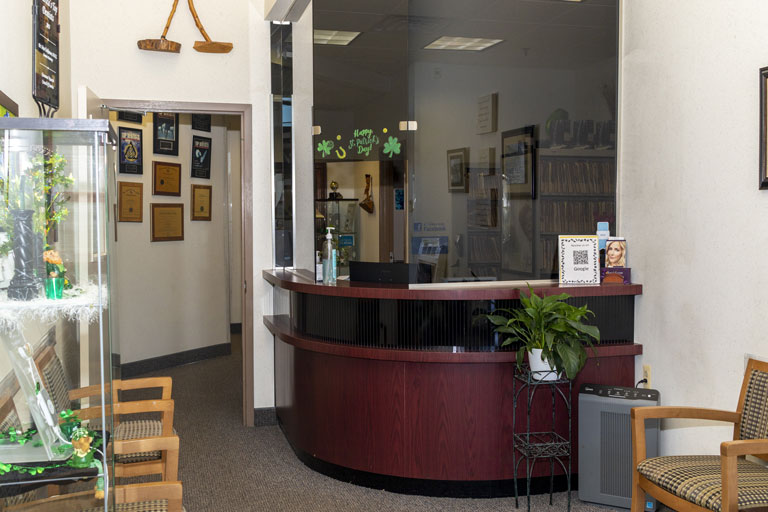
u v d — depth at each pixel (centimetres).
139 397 614
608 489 368
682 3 370
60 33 427
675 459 303
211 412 566
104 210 195
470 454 382
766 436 295
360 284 413
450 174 422
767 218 313
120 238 667
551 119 434
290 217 527
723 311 341
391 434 388
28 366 196
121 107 492
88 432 199
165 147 712
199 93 507
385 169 418
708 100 350
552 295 381
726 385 338
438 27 420
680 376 373
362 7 415
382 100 418
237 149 890
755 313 320
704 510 264
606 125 437
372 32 416
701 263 356
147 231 699
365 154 420
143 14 494
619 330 412
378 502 378
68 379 197
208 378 686
